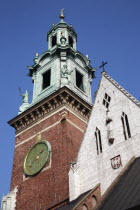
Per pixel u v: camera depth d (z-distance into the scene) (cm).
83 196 2988
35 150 4350
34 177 4103
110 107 3450
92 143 3400
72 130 4250
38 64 5584
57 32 5941
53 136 4250
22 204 3981
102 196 2800
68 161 3816
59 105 4512
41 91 5131
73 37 6091
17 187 4216
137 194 2389
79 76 5422
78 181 3253
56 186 3722
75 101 4600
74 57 5488
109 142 3234
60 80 4972
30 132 4653
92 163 3259
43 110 4659
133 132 3092
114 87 3534
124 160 3006
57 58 5347
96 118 3525
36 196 3888
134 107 3209
